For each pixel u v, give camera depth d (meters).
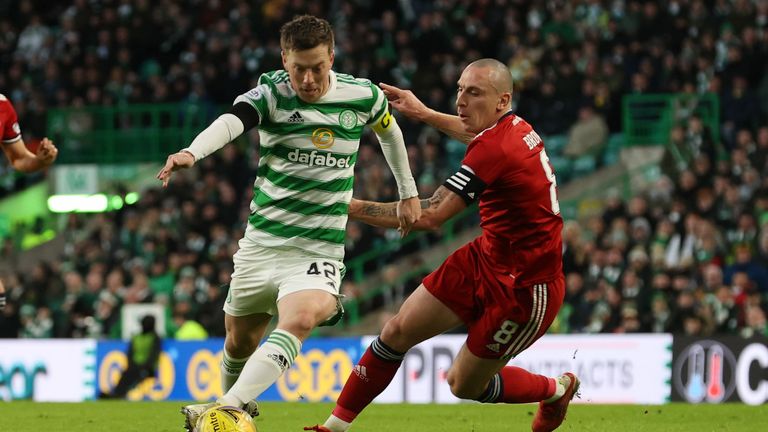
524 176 14.91
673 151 45.56
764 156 42.22
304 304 15.00
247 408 15.87
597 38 50.28
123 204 51.41
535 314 15.23
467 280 15.32
